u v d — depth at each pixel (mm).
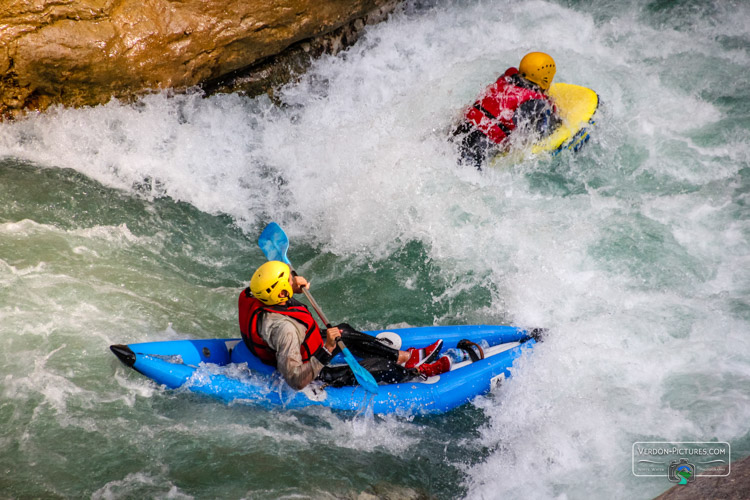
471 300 19484
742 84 25859
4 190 21547
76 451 14336
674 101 25438
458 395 15961
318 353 15078
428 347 16875
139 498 13422
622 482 13633
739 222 20422
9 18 21984
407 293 19938
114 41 23188
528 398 15930
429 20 29797
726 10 29469
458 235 21141
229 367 16047
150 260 20547
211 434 15031
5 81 22734
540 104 22016
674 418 14812
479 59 27516
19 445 14336
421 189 22266
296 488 13922
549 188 22562
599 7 30203
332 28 27500
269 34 25656
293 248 21797
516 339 17594
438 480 14414
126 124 24266
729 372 15734
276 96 27266
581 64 27078
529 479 14141
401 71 28188
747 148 23172
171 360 16047
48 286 18359
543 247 20375
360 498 13812
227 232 22375
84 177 23031
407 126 24625
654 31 28859
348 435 15250
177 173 23922
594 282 19125
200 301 19219
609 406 15305
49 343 16719
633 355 16547
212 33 24516
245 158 25109
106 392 15703
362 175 23016
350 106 27297
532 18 29828
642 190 22141
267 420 15430
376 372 16031
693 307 17734
